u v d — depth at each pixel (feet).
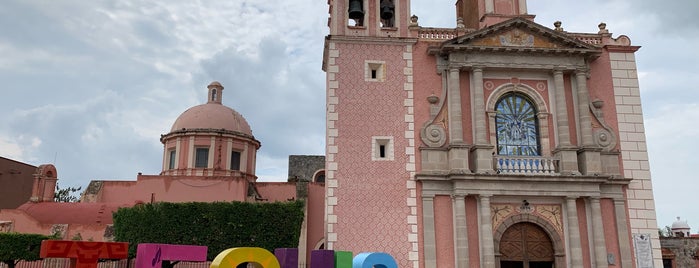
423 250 88.53
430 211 89.81
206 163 161.99
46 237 95.61
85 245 63.16
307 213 126.82
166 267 71.56
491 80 98.48
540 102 97.76
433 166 92.22
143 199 132.26
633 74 101.60
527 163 92.79
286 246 91.56
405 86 96.17
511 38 98.12
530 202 92.12
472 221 89.92
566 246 90.43
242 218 92.02
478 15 111.04
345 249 87.30
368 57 96.78
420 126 94.53
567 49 96.99
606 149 96.12
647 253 91.71
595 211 90.84
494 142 94.84
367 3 100.37
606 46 102.01
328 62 96.37
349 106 93.91
